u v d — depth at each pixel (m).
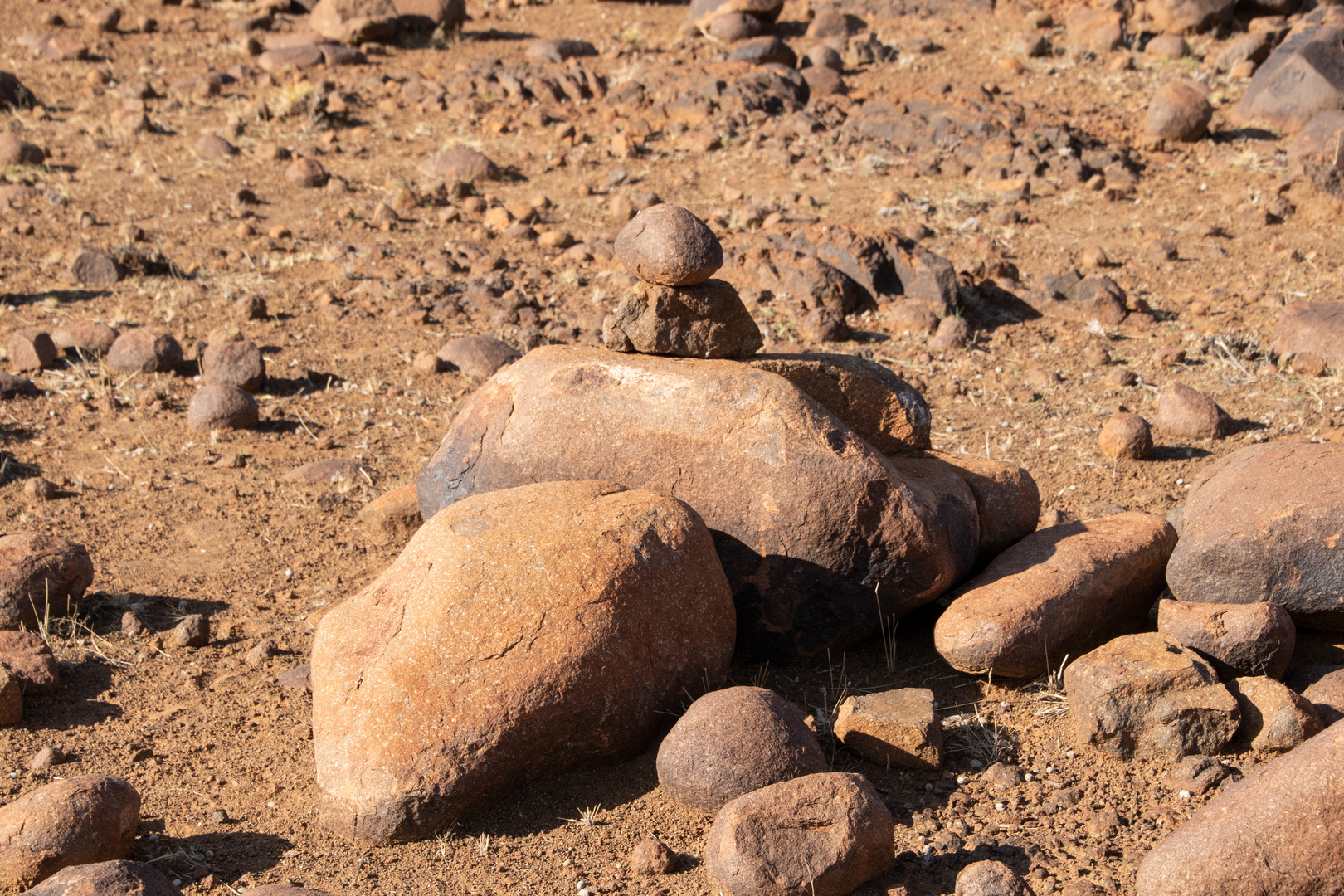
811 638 4.52
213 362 7.40
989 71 13.54
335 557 5.64
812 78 13.06
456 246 9.56
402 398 7.39
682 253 4.65
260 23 15.61
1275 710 3.88
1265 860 3.07
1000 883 3.20
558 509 4.07
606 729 3.87
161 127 12.38
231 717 4.41
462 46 15.03
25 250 9.54
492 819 3.76
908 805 3.78
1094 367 7.61
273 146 11.68
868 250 8.53
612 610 3.85
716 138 11.80
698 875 3.48
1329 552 4.23
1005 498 4.95
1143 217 9.94
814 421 4.43
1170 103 11.36
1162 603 4.39
